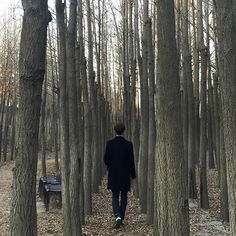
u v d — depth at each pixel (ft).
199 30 31.76
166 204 14.40
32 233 10.28
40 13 10.46
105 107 56.70
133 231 23.70
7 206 33.32
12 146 82.94
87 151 29.35
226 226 24.76
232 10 12.80
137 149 35.91
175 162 14.39
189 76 34.58
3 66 74.18
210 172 48.65
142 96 29.58
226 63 12.66
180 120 14.62
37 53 10.39
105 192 40.16
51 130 98.78
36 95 10.41
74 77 21.45
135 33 36.96
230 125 12.43
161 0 14.82
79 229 20.72
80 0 28.53
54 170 62.80
